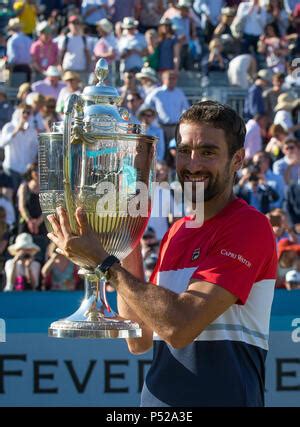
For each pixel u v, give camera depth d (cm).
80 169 317
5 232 836
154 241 781
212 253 327
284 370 539
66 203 312
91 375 534
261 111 1252
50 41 1358
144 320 313
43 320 536
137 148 322
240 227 328
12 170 1077
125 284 311
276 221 923
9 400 532
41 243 902
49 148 322
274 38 1439
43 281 758
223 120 323
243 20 1445
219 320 327
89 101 328
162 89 1181
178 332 310
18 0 1452
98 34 1416
